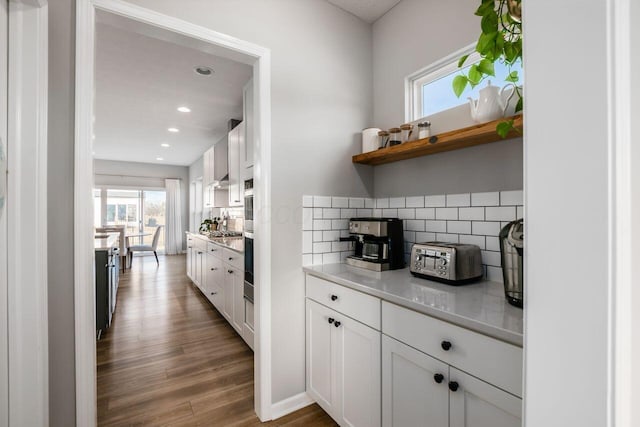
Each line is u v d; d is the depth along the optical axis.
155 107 3.84
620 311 0.44
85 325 1.21
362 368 1.42
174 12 1.44
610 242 0.44
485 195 1.57
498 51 1.06
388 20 2.10
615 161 0.44
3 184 1.00
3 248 1.02
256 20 1.70
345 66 2.07
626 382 0.45
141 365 2.32
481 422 0.95
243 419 1.73
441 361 1.07
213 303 3.57
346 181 2.07
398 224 1.84
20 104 1.05
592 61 0.46
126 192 8.24
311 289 1.80
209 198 5.74
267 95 1.72
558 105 0.50
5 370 1.03
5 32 1.02
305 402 1.85
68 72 1.20
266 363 1.72
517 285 1.10
